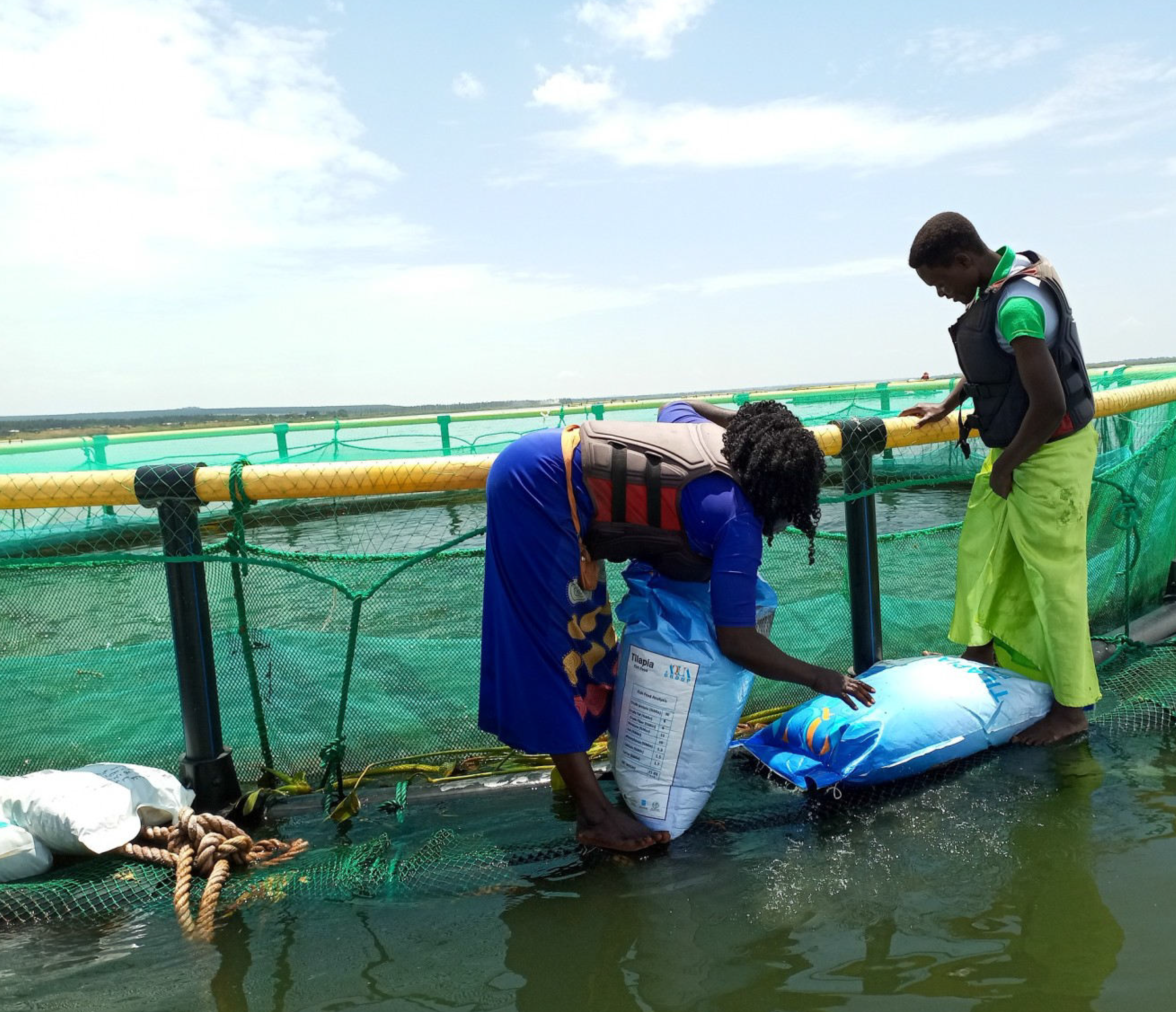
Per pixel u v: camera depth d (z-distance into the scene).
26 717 2.94
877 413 11.41
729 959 1.94
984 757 2.92
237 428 12.13
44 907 2.26
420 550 3.64
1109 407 3.44
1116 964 1.82
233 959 2.04
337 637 3.02
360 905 2.25
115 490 2.68
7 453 9.70
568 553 2.49
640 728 2.57
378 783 3.04
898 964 1.88
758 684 3.42
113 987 1.95
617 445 2.45
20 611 2.91
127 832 2.46
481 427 13.70
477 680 3.14
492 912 2.20
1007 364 2.87
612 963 1.95
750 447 2.41
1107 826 2.43
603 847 2.48
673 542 2.48
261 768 3.04
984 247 2.89
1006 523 3.04
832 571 3.60
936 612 3.76
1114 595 4.05
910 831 2.49
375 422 12.69
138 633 2.97
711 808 2.73
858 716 2.80
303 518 3.82
